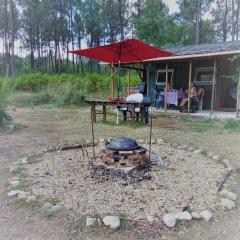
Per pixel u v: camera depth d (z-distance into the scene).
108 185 3.90
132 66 15.05
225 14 33.69
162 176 4.29
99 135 7.63
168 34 29.12
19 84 21.27
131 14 39.09
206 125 9.32
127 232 2.80
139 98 9.22
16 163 5.00
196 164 4.97
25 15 41.66
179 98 12.41
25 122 10.28
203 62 12.98
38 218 3.06
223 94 13.16
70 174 4.35
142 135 7.60
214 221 3.05
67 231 2.82
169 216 3.02
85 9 42.53
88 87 21.06
